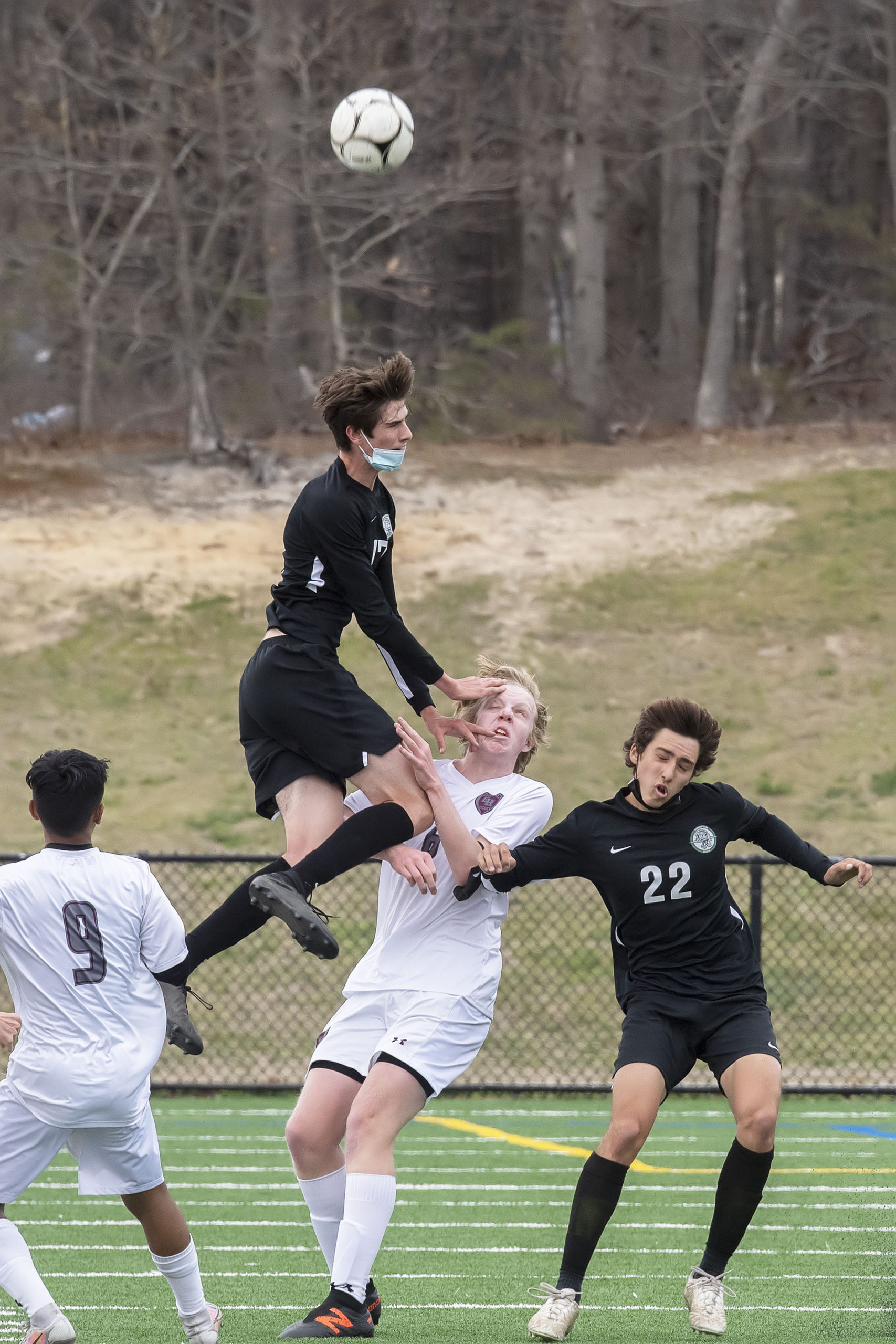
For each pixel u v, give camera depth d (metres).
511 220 141.88
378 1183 17.78
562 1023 47.34
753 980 18.52
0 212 93.00
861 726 65.62
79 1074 15.62
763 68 109.56
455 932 19.02
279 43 90.44
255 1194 29.81
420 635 72.75
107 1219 27.34
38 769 16.17
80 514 85.75
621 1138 17.55
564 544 82.38
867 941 50.62
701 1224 26.73
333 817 18.86
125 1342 17.66
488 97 117.06
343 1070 19.05
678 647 72.38
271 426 101.00
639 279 139.75
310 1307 20.16
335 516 18.44
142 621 74.44
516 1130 38.28
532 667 70.19
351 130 24.30
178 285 93.81
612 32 109.00
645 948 18.47
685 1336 17.97
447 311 134.50
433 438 101.38
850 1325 18.62
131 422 105.06
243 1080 44.28
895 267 118.31
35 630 73.12
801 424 112.81
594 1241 17.59
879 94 135.25
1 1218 15.94
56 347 102.62
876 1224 26.16
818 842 57.06
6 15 101.00
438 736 19.62
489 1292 21.12
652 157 129.62
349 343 101.12
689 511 86.50
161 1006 16.53
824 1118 39.91
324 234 98.19
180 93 91.25
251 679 19.08
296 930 17.42
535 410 104.88
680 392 117.88
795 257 137.62
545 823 19.59
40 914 15.88
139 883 16.36
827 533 82.38
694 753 18.17
